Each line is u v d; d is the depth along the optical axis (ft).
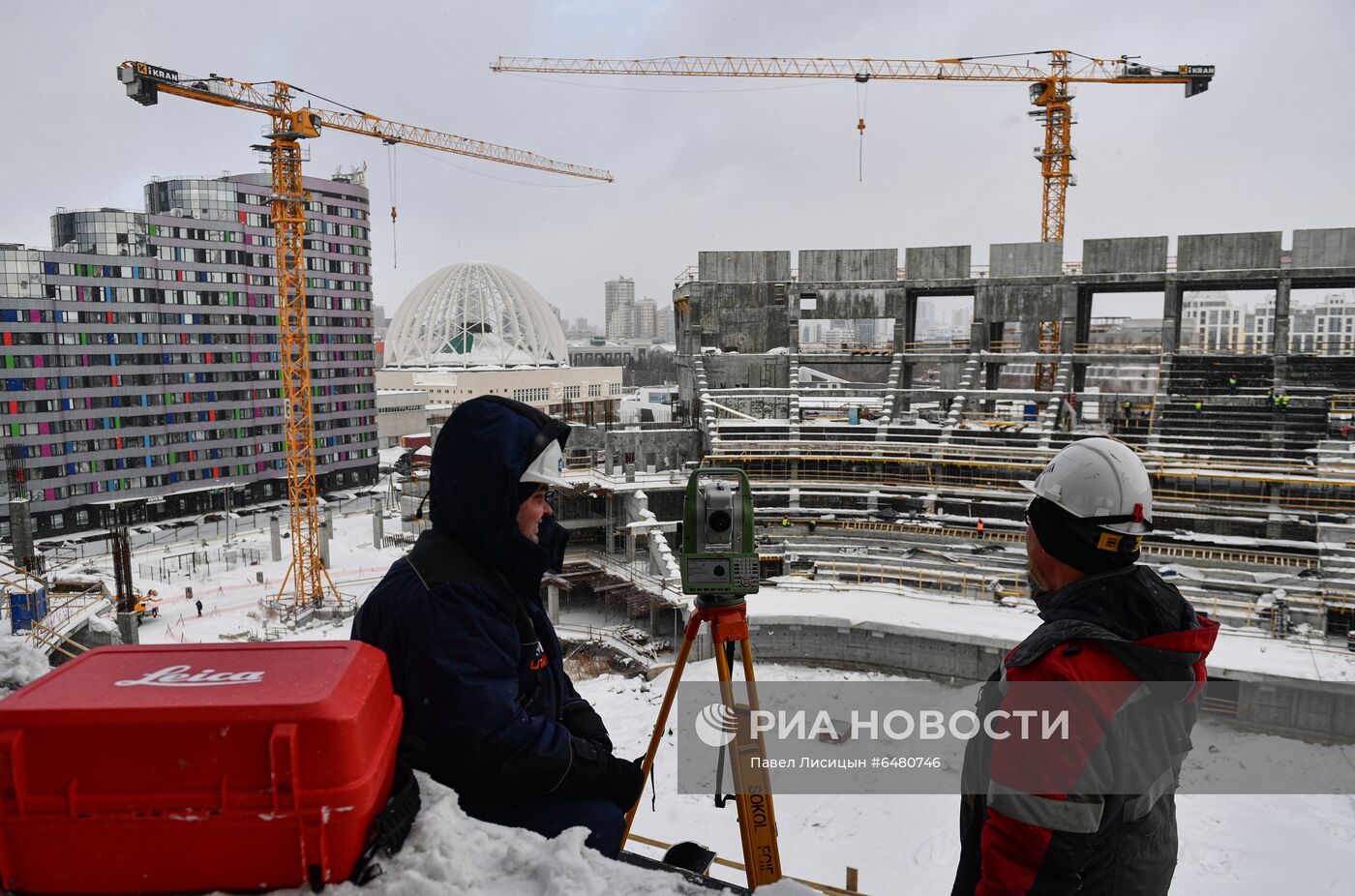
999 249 183.73
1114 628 10.07
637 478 173.78
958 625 119.34
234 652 10.08
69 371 261.65
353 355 347.56
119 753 8.39
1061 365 180.96
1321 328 433.07
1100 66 288.51
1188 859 71.41
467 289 549.95
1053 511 11.19
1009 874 9.45
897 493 160.97
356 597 195.11
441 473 12.45
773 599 130.93
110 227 274.57
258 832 8.43
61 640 132.98
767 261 199.52
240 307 304.71
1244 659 105.09
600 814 12.05
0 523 249.34
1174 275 169.27
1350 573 120.57
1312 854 72.23
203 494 300.40
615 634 150.20
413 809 9.78
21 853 8.45
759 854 18.16
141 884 8.55
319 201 331.16
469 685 10.97
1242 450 149.89
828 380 276.82
